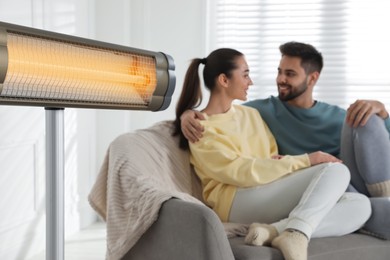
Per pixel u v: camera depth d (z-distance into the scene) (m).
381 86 4.22
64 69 0.98
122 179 2.14
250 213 2.30
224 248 1.83
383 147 2.48
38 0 3.39
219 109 2.53
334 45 4.27
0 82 0.90
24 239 3.25
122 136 2.31
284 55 2.76
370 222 2.31
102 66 1.05
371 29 4.22
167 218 1.92
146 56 1.15
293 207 2.27
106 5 4.25
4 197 3.04
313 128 2.68
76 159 3.98
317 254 2.08
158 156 2.31
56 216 1.09
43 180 3.43
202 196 2.45
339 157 2.68
